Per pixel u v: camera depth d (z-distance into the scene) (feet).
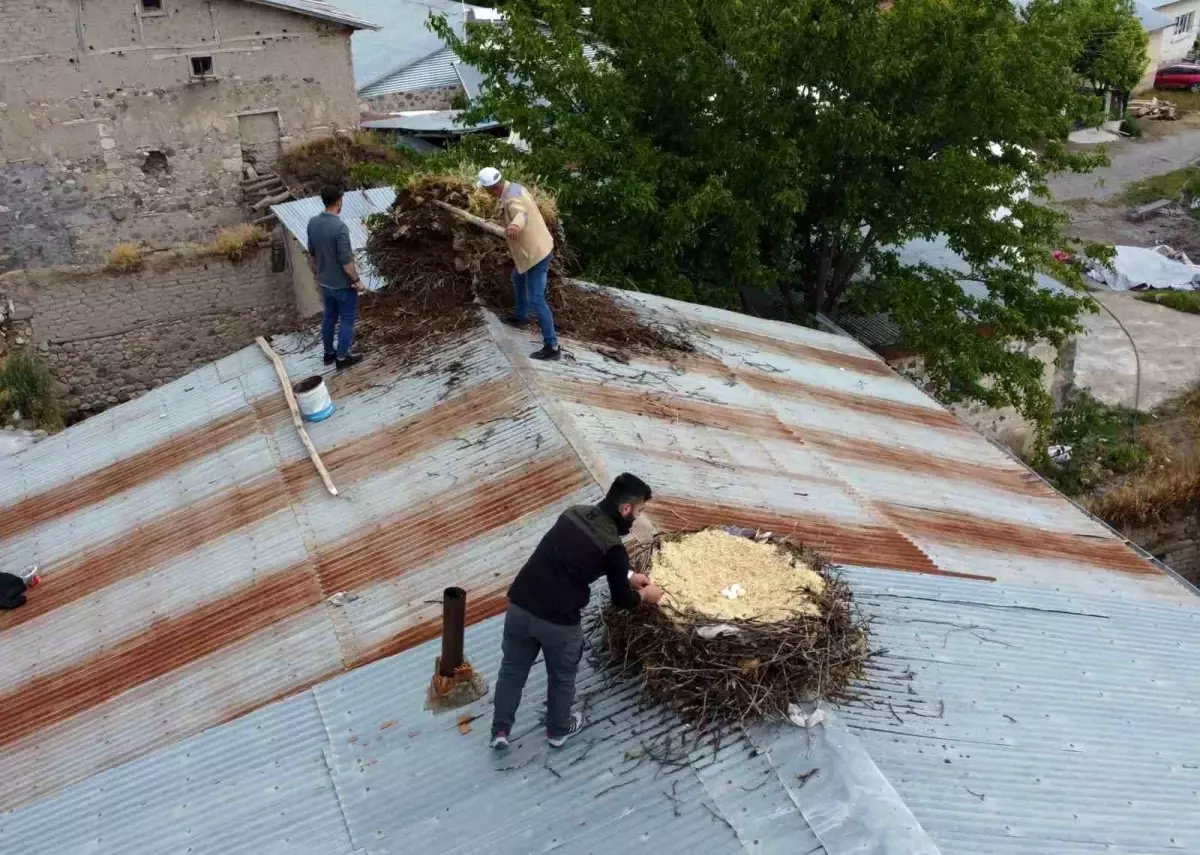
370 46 90.84
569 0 60.90
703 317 40.83
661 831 16.55
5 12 58.59
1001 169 52.54
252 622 23.70
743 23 54.60
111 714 22.27
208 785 19.44
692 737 17.98
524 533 24.25
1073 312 57.36
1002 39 53.31
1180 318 84.07
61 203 64.34
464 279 34.14
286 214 61.87
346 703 20.49
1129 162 116.37
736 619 18.48
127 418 33.94
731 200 51.62
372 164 62.59
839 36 52.49
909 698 19.48
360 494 27.12
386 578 24.03
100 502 29.94
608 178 56.08
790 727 17.87
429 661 21.03
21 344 63.36
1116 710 20.99
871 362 42.45
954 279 60.18
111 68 62.59
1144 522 50.90
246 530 26.94
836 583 20.06
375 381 31.71
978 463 35.27
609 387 30.86
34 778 21.29
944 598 23.84
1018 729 19.47
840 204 56.80
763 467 29.09
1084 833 17.17
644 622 18.84
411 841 17.26
